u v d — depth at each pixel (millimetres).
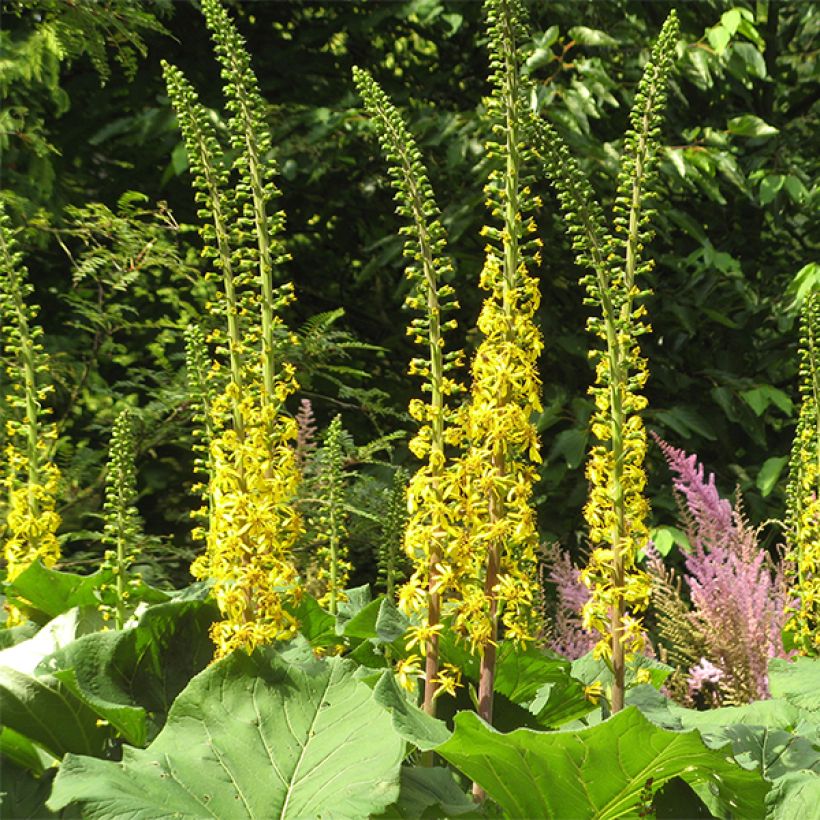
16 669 2535
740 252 7867
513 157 2318
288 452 2447
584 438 6191
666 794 2404
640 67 7215
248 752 2186
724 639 4180
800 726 2912
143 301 6816
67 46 5219
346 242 8164
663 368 7051
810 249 7914
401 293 6871
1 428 4832
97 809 1901
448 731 2180
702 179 6535
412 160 2307
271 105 7113
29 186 5855
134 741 2457
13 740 2480
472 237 7363
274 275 2547
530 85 2328
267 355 2479
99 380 6176
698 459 7578
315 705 2309
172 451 6414
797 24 8359
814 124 8062
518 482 2229
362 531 5168
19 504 3021
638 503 2299
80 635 2938
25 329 3029
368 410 6246
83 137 7012
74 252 6605
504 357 2250
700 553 4461
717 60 6715
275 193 2531
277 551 2416
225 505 2350
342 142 6969
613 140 7438
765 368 7305
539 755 2133
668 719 2641
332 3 7750
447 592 2488
